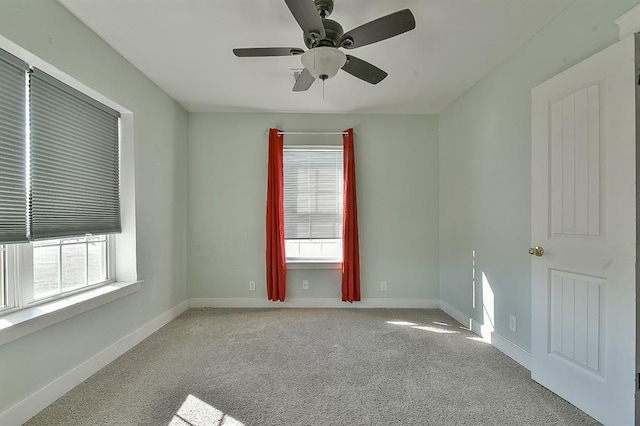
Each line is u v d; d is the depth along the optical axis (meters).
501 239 2.48
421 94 3.11
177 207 3.34
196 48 2.27
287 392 1.88
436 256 3.66
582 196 1.67
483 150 2.73
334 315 3.34
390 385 1.96
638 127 1.44
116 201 2.49
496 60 2.45
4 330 1.48
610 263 1.53
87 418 1.63
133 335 2.53
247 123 3.63
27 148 1.72
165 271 3.07
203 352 2.42
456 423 1.60
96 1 1.77
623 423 1.47
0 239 1.58
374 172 3.66
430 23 1.98
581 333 1.68
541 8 1.84
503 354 2.40
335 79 2.76
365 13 1.88
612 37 1.59
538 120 1.96
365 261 3.66
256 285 3.63
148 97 2.76
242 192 3.64
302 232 3.62
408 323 3.10
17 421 1.56
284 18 1.93
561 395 1.81
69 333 1.89
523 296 2.23
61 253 2.05
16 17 1.54
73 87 2.02
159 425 1.58
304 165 3.64
